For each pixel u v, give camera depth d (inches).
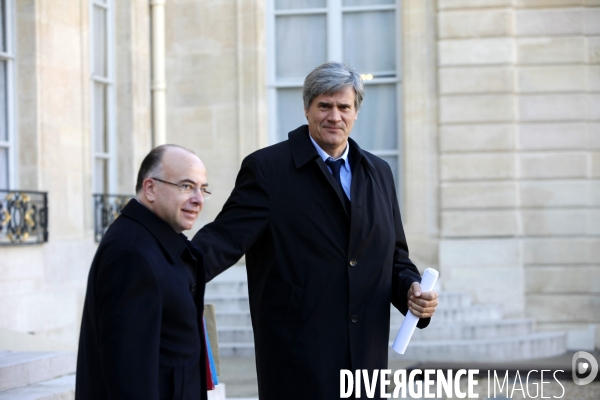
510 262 429.1
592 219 430.0
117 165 419.2
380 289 141.2
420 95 442.3
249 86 455.8
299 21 464.8
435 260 437.7
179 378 112.7
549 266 430.3
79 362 113.1
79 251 362.9
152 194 116.1
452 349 378.9
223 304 409.1
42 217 340.8
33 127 341.7
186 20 460.1
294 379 136.0
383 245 141.3
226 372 337.7
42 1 345.1
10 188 342.6
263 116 456.4
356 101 141.0
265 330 138.9
